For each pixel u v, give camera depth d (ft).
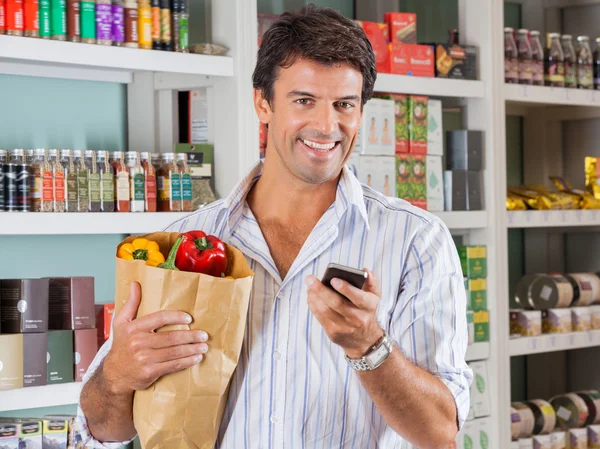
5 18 7.36
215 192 8.81
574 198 11.77
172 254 4.46
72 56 7.54
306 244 4.80
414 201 9.99
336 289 3.96
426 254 4.81
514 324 11.23
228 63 8.48
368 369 4.24
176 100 9.04
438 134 10.21
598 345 12.34
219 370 4.36
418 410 4.41
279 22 4.61
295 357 4.71
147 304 4.38
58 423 7.69
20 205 7.43
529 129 13.09
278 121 4.63
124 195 7.98
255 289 4.84
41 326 7.50
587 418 11.95
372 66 4.69
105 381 4.48
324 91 4.46
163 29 8.17
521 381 13.01
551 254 13.15
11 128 8.48
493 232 10.59
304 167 4.57
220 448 4.77
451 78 10.35
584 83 11.65
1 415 8.48
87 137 8.96
